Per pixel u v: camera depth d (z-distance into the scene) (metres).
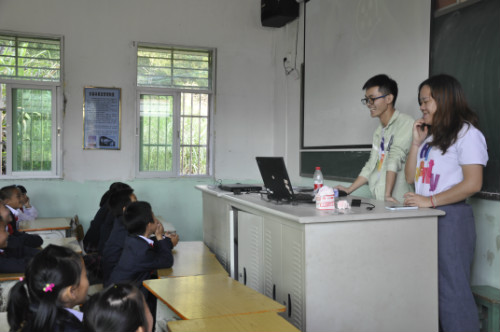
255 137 5.96
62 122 5.17
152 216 2.55
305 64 5.13
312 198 2.45
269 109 6.01
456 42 2.89
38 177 5.14
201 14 5.67
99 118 5.30
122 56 5.36
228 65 5.81
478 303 2.49
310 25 5.02
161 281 2.00
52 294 1.29
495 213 2.61
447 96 2.09
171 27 5.55
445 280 2.08
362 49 4.04
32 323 1.28
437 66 3.07
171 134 5.66
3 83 5.03
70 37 5.16
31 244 3.21
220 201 3.24
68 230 4.43
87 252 3.81
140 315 1.18
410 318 2.04
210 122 5.81
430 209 2.06
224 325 1.46
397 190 2.70
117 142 5.37
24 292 1.30
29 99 5.15
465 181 2.02
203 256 2.95
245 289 1.88
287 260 2.09
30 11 5.01
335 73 4.50
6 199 3.57
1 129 5.07
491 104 2.61
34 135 5.18
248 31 5.88
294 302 2.02
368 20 3.93
